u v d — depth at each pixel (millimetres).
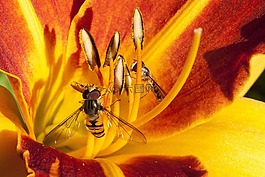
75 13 235
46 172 201
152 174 214
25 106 211
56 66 233
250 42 227
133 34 224
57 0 233
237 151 233
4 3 222
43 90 233
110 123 223
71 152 226
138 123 226
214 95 226
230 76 226
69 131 232
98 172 209
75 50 233
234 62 226
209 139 233
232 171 230
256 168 232
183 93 230
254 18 230
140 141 229
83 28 230
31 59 227
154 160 222
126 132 225
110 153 228
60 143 234
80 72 235
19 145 203
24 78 223
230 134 235
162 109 224
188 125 227
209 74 229
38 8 230
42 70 230
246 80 223
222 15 235
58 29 233
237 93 224
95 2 232
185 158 221
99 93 221
